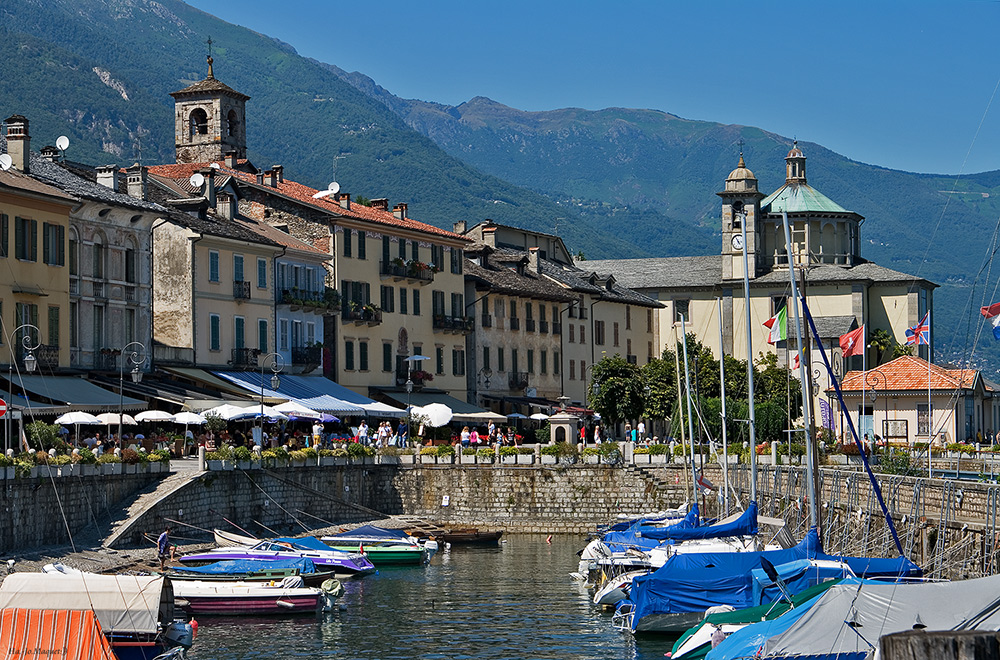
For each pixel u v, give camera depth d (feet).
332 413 297.33
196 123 418.10
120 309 275.18
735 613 140.56
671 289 524.11
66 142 298.76
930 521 170.09
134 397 263.90
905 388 361.71
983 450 326.44
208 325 297.94
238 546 223.71
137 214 279.08
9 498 191.93
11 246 239.71
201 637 170.71
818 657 115.14
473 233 458.50
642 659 155.84
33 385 237.66
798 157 534.37
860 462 294.25
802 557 163.84
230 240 304.91
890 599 114.93
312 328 336.70
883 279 507.30
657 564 198.90
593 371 389.60
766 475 270.67
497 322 408.26
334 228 344.49
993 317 195.62
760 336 512.22
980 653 46.39
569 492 309.42
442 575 228.43
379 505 309.22
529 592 208.64
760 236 528.22
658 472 307.99
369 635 172.86
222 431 264.93
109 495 220.43
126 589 133.90
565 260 508.53
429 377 374.84
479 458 312.91
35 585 133.39
